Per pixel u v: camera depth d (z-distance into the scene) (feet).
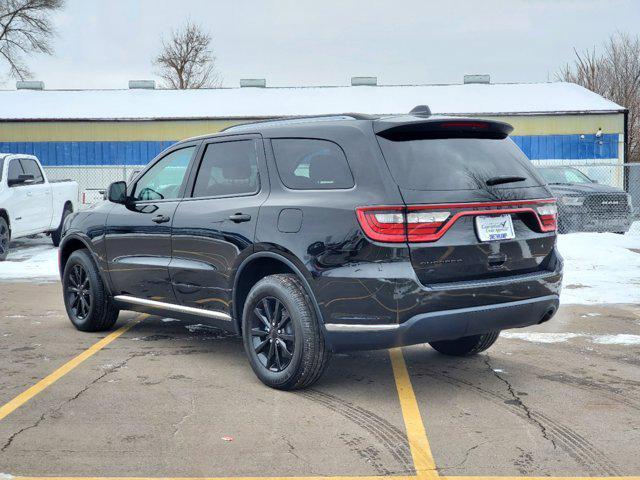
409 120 14.90
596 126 95.40
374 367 18.11
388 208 14.11
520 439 12.94
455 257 14.56
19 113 100.07
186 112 100.07
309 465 11.71
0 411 14.44
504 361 18.74
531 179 16.15
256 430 13.37
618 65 145.18
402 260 14.08
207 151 18.70
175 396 15.51
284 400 15.24
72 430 13.34
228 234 16.88
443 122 15.10
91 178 97.04
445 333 14.52
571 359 18.95
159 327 23.24
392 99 106.32
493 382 16.70
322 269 14.76
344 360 18.85
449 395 15.66
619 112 94.58
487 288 14.75
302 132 16.33
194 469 11.52
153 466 11.64
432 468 11.60
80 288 22.41
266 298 16.03
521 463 11.82
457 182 14.82
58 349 20.01
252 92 111.86
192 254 18.12
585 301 28.07
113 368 17.89
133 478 11.16
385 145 14.80
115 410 14.52
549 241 16.20
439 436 13.08
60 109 102.17
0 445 12.57
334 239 14.64
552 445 12.64
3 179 43.98
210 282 17.63
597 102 98.99
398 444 12.67
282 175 16.34
